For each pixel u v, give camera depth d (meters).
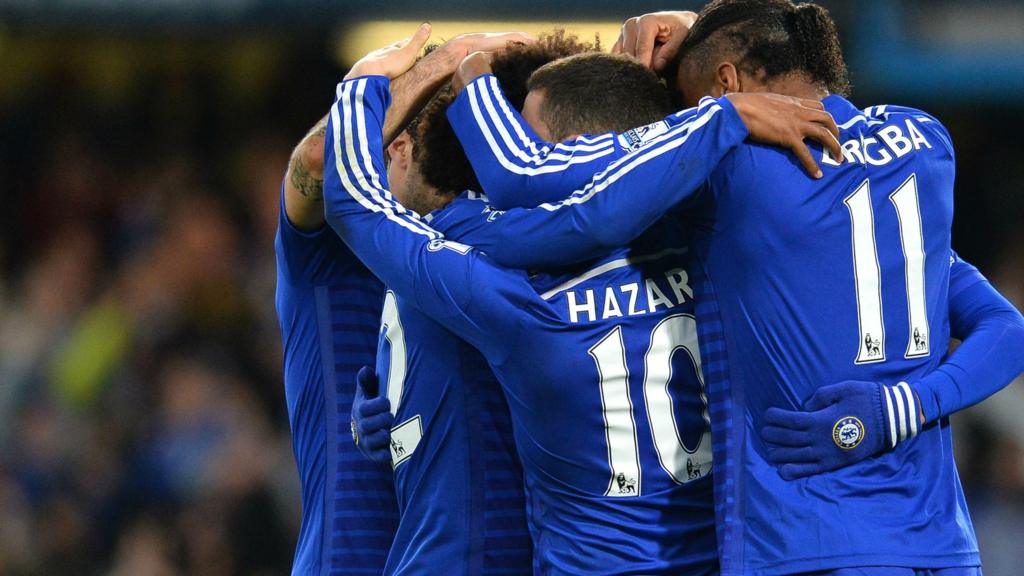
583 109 11.23
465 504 11.34
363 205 11.02
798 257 10.48
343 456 12.31
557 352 10.57
